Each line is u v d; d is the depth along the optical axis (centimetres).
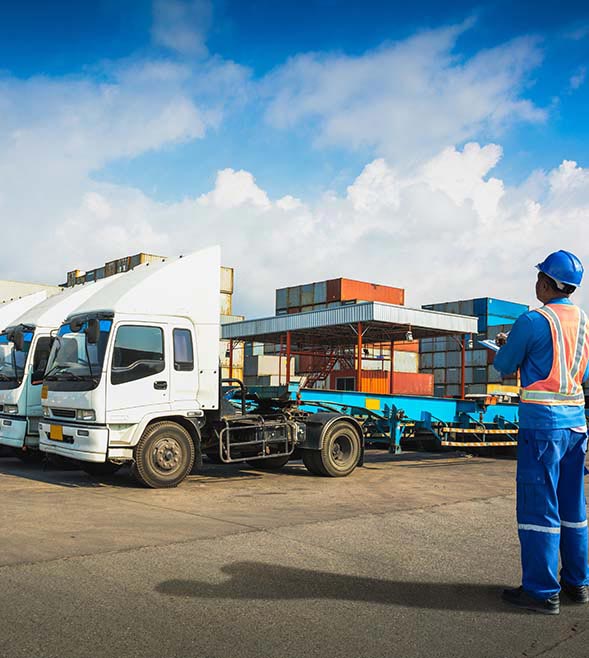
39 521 591
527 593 372
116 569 433
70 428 854
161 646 309
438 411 1300
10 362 1080
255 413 1084
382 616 356
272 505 717
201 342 901
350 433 1017
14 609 355
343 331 2770
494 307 4294
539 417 373
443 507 715
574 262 391
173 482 853
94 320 812
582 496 388
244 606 366
